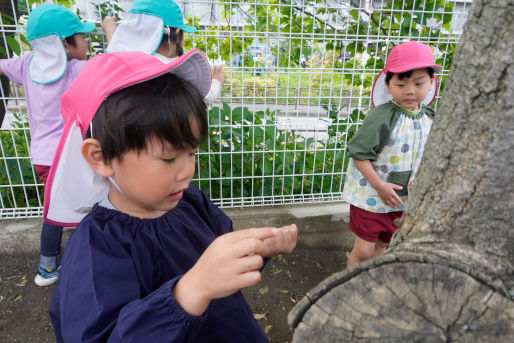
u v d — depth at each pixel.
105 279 0.80
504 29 0.61
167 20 2.30
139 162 0.83
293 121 3.11
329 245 3.00
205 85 1.03
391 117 2.02
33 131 2.35
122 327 0.69
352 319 0.60
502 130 0.63
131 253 0.92
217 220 1.32
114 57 0.87
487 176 0.66
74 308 0.76
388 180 2.08
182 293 0.71
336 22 3.01
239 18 2.90
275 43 2.76
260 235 0.75
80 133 0.88
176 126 0.82
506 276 0.67
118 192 0.97
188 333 0.72
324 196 3.12
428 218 0.76
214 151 2.89
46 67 2.16
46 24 2.09
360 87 2.99
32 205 2.92
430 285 0.63
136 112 0.79
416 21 2.87
